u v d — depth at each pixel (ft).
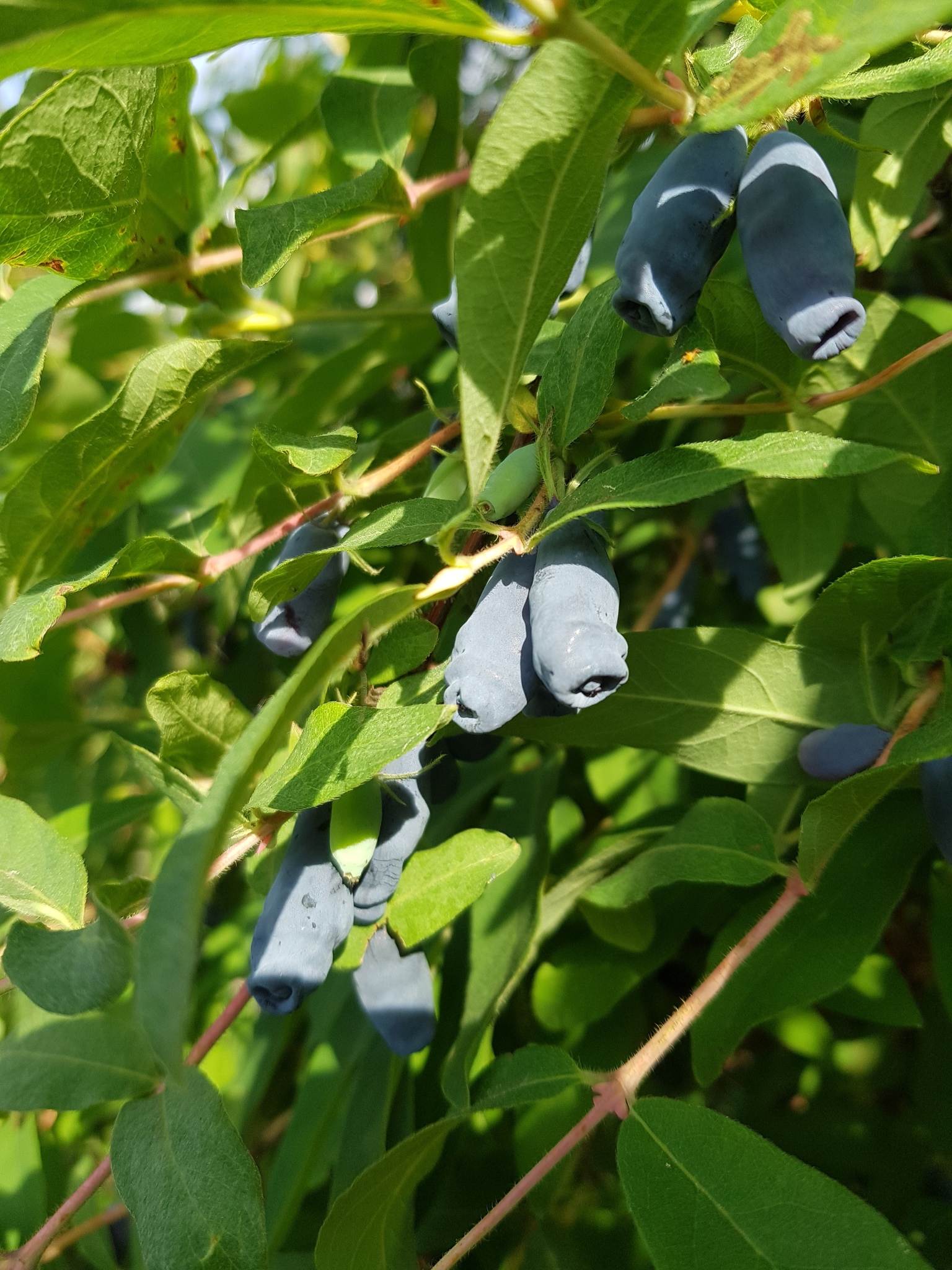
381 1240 0.48
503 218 0.31
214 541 0.72
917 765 0.46
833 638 0.47
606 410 0.46
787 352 0.50
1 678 0.86
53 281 0.57
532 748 0.71
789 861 0.55
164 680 0.49
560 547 0.38
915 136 0.51
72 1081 0.44
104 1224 0.63
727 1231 0.38
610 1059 0.62
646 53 0.30
